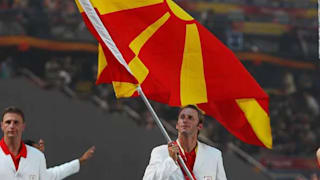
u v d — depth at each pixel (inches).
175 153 700.7
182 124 725.3
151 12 780.0
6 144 698.8
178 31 776.3
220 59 776.3
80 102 2022.6
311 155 2322.8
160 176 700.0
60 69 2161.7
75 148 1994.3
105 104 2087.8
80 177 1980.8
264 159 2240.4
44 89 2001.7
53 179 782.5
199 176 733.9
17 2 2124.8
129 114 2096.5
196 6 2429.9
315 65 2484.0
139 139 2034.9
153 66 776.3
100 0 776.3
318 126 2415.1
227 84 775.7
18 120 692.1
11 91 1974.7
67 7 2193.7
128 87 720.3
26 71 2096.5
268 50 2468.0
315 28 2522.1
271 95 2438.5
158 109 2183.8
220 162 748.6
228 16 2444.6
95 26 723.4
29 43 2112.5
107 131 2025.1
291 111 2423.7
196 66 779.4
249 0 2465.6
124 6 780.0
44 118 1985.7
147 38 780.0
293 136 2353.6
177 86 776.3
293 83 2465.6
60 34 2170.3
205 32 781.3
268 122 776.9
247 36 2453.2
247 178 2110.0
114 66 721.0
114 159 2015.3
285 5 2501.2
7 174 691.4
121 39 776.3
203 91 777.6
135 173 2023.9
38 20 2146.9
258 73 2447.1
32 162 700.7
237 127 786.8
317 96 2470.5
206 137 2170.3
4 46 2096.5
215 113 787.4
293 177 2261.3
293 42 2495.1
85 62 2196.1
